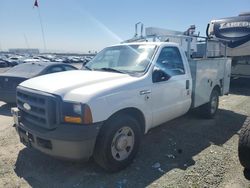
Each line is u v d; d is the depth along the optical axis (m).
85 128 3.33
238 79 12.95
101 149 3.58
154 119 4.47
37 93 3.57
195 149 4.70
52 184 3.53
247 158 3.68
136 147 4.05
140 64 4.49
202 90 5.97
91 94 3.44
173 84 4.81
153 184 3.53
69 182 3.59
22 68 8.05
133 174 3.80
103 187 3.46
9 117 6.75
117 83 3.84
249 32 11.77
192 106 5.65
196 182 3.56
